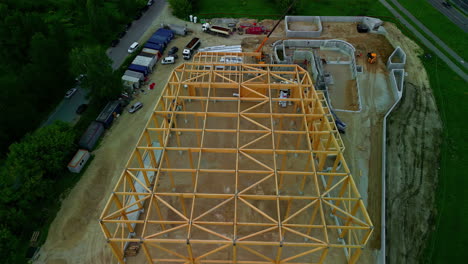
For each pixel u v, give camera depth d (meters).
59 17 70.00
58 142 41.66
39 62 50.22
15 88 46.34
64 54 54.44
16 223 36.44
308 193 40.06
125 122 51.00
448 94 56.47
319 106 41.06
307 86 44.28
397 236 38.38
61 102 54.34
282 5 71.75
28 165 38.66
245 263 32.47
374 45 65.75
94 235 38.03
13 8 70.12
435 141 49.12
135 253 34.84
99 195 41.94
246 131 37.50
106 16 63.88
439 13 74.31
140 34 68.31
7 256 33.69
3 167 40.44
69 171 43.81
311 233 36.69
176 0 70.44
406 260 36.56
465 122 52.06
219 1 77.81
